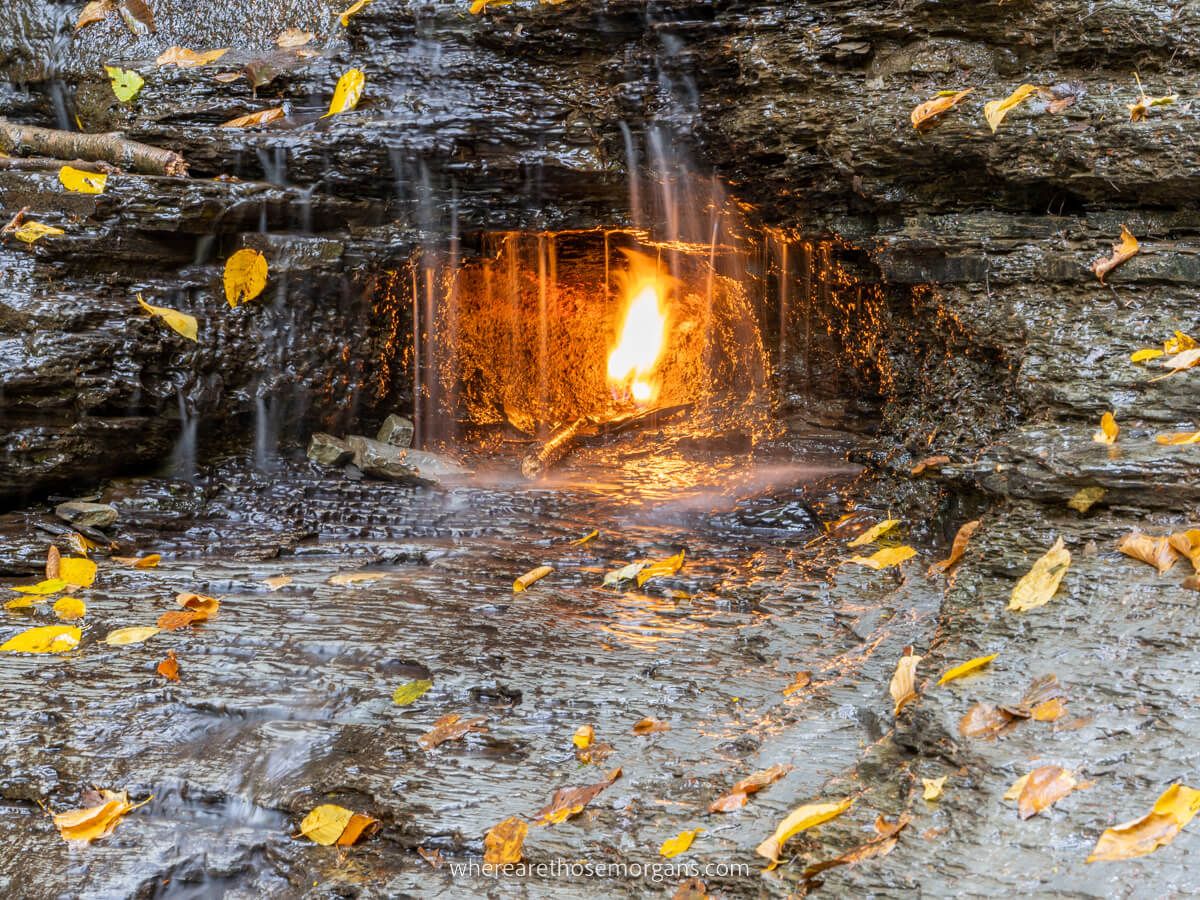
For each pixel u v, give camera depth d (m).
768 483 5.32
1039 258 4.25
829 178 4.93
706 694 3.21
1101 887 2.06
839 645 3.46
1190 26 4.11
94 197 4.89
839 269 5.43
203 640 3.61
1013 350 4.20
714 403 6.58
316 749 3.00
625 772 2.81
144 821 2.79
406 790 2.79
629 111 5.25
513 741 3.00
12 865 2.61
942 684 2.78
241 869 2.64
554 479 5.64
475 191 5.50
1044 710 2.57
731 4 5.02
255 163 5.41
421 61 5.44
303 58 5.65
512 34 5.32
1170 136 4.02
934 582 3.75
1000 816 2.30
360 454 5.44
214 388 5.14
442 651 3.51
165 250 5.11
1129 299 4.06
